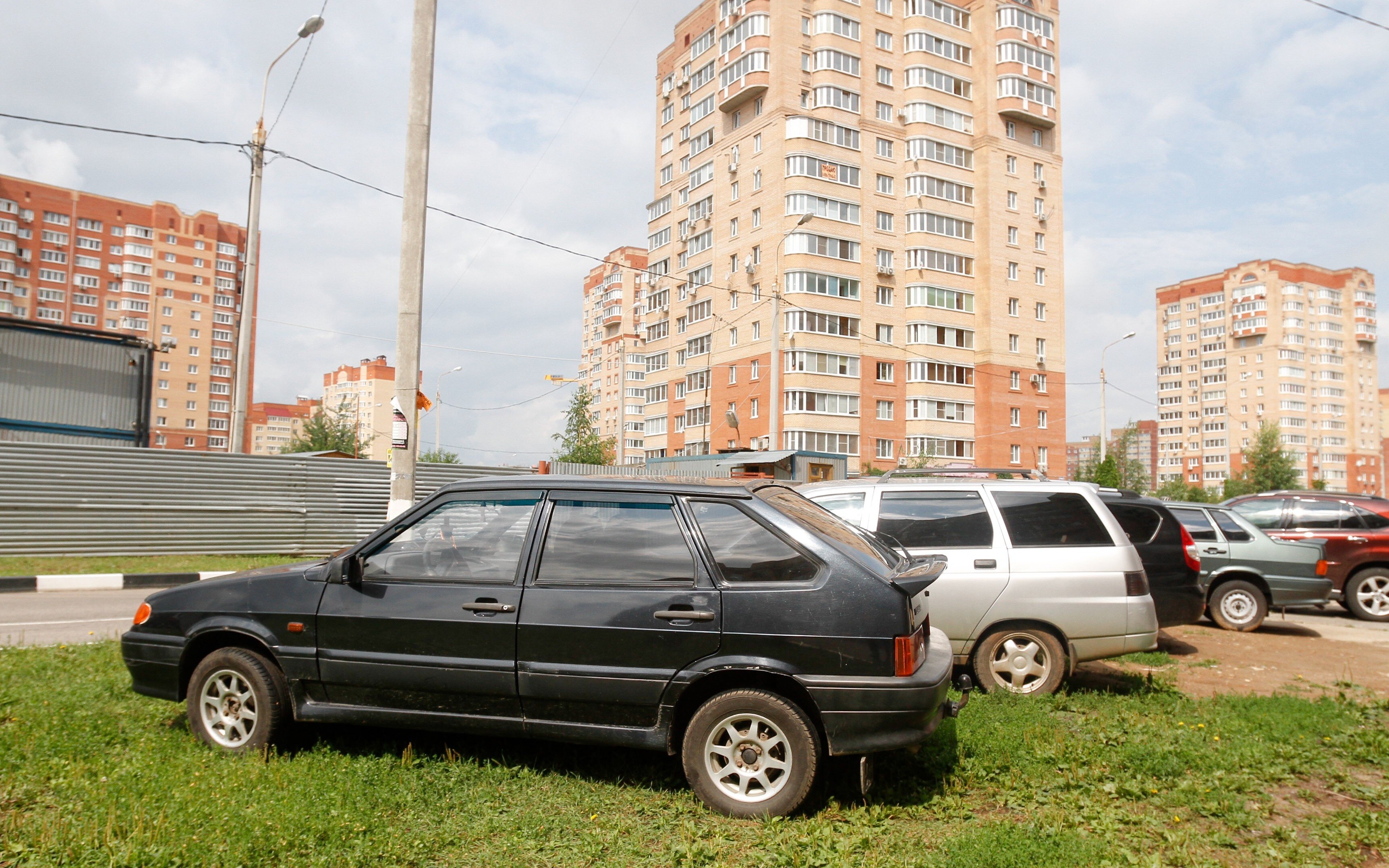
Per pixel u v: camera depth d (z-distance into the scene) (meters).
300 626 4.54
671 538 4.31
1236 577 10.84
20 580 12.16
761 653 4.04
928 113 52.19
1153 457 139.75
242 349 17.62
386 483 19.00
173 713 5.30
